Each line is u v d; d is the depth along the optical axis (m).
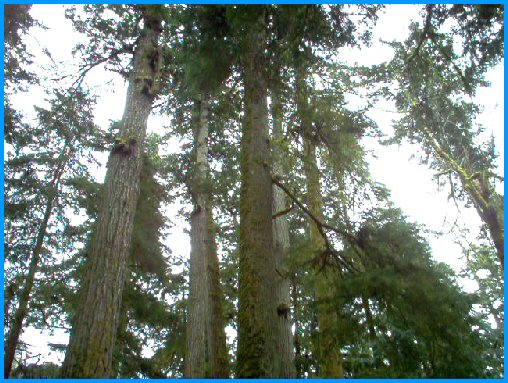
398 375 4.82
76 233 15.35
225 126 12.33
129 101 7.99
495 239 14.23
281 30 6.41
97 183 14.73
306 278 7.69
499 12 6.60
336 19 6.36
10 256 13.99
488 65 8.96
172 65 9.81
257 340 4.53
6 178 14.54
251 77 6.48
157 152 13.43
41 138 13.95
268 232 5.34
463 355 4.81
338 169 7.51
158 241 14.86
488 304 15.86
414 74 11.63
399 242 5.71
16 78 11.95
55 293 13.57
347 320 5.30
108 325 5.64
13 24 10.95
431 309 4.88
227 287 15.91
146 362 14.11
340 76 11.70
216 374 8.34
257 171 5.80
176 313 14.87
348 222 6.18
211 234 10.24
